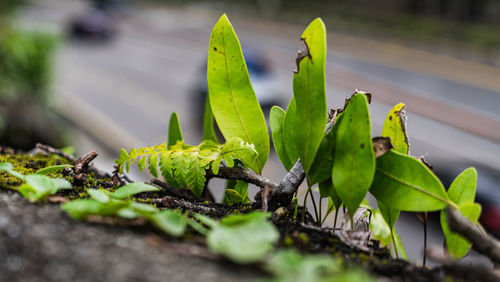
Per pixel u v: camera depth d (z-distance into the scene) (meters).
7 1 2.37
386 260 0.40
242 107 0.46
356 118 0.41
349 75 6.32
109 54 7.38
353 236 0.41
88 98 4.95
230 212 0.44
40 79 2.45
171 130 0.50
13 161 0.52
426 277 0.39
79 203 0.37
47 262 0.35
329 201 0.47
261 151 0.47
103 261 0.35
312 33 0.41
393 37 8.75
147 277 0.34
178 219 0.37
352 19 9.74
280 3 11.13
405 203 0.41
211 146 0.47
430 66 6.85
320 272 0.36
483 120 4.43
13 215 0.38
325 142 0.43
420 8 9.48
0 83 2.29
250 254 0.34
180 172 0.44
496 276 0.39
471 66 6.85
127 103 4.88
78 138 3.15
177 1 12.57
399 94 5.43
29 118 2.37
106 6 10.98
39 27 2.51
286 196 0.44
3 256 0.35
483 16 8.67
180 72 6.47
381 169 0.42
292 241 0.40
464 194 0.42
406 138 0.44
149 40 8.59
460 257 0.42
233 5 11.90
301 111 0.42
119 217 0.39
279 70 6.36
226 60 0.46
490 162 3.28
